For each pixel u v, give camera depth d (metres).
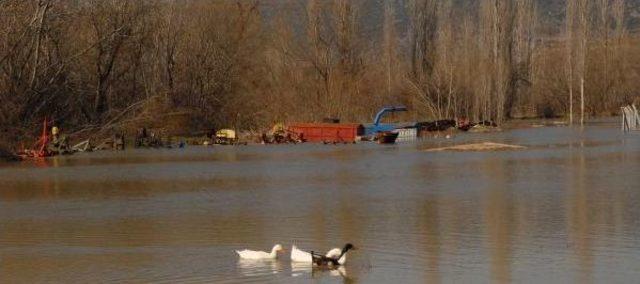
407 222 89.88
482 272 67.44
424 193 113.00
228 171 145.62
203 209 101.19
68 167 155.25
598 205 99.56
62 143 187.38
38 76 198.75
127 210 101.50
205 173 142.38
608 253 73.06
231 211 99.31
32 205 107.19
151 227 89.12
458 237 81.06
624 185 118.75
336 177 134.12
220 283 64.94
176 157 174.75
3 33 193.88
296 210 99.38
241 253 72.62
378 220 91.31
